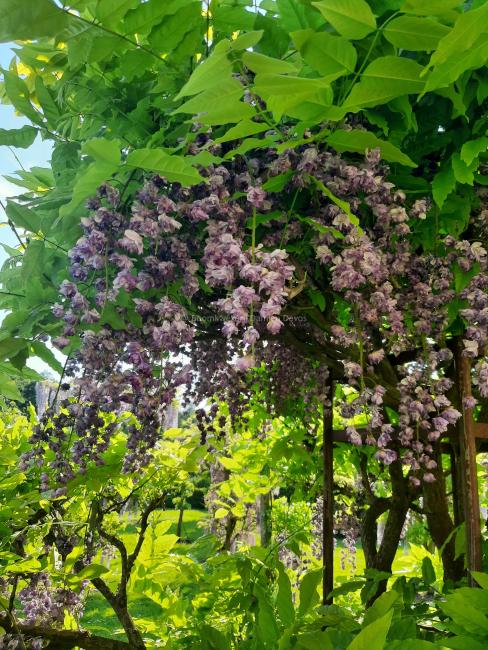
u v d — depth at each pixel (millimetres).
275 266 1287
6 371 1754
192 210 1342
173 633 2424
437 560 3102
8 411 2855
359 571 3775
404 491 2639
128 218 1421
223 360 1974
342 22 1068
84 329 1426
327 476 2434
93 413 1555
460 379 1749
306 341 2133
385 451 1643
